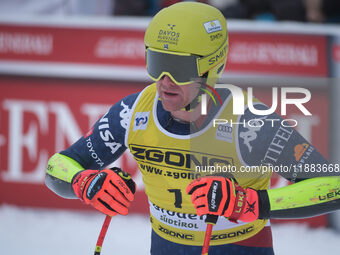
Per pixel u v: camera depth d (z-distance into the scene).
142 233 14.94
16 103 16.39
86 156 7.94
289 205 6.79
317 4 18.58
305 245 14.34
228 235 7.51
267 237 7.82
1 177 16.55
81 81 16.11
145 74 15.88
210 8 7.15
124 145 7.89
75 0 18.61
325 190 6.84
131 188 7.43
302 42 15.23
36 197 16.45
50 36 16.09
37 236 14.64
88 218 16.02
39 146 16.38
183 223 7.62
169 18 6.85
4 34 16.25
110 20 15.88
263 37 15.27
